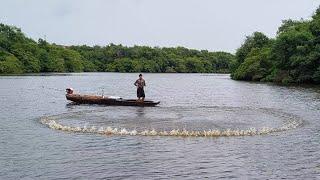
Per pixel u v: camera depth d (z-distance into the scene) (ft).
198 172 56.24
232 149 69.62
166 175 54.85
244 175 55.06
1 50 562.66
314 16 353.72
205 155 65.31
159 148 69.97
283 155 65.72
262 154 66.28
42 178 53.36
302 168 58.34
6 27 633.20
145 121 99.50
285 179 53.47
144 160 62.18
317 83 310.65
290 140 77.56
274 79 346.95
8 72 535.19
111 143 73.56
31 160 61.67
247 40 451.53
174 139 77.36
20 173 55.31
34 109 126.41
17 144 72.08
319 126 94.84
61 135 80.28
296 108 134.31
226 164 60.18
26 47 615.16
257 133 84.23
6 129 86.99
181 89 250.16
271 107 138.00
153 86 287.69
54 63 647.56
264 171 56.85
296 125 95.66
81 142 74.13
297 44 320.70
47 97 172.24
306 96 185.98
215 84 313.12
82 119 102.58
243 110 127.54
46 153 65.92
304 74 314.76
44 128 88.28
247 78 400.67
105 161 61.46
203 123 97.14
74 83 317.42
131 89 251.60
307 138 79.71
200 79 437.99
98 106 135.44
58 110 124.16
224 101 163.53
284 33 334.24
